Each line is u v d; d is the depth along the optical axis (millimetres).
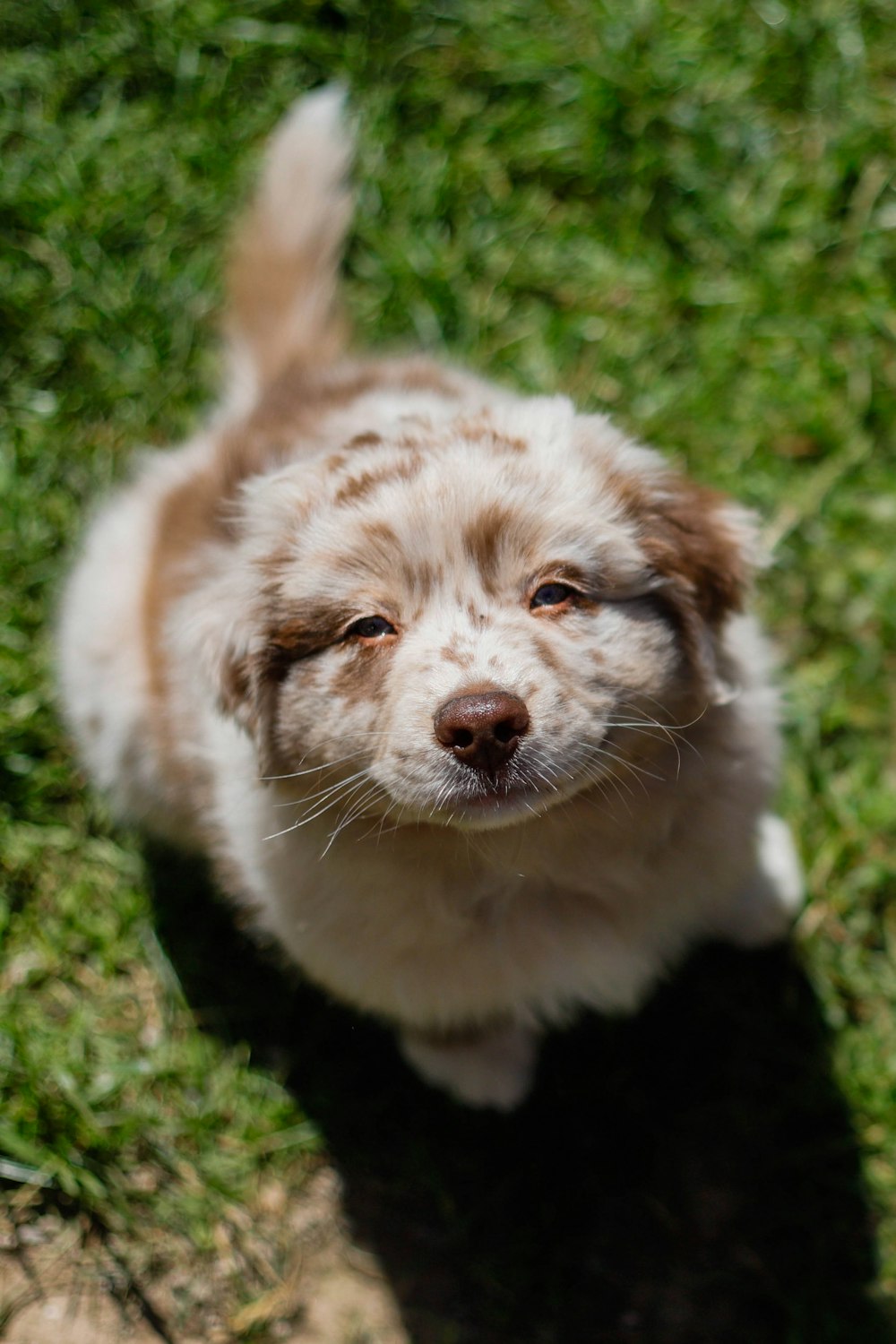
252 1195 1015
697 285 1138
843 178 1142
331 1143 1022
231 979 1049
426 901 921
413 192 1145
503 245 1146
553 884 931
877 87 1152
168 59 1144
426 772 867
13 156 1137
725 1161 1018
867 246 1134
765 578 1099
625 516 901
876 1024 1033
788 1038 1032
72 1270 1003
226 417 1056
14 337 1124
